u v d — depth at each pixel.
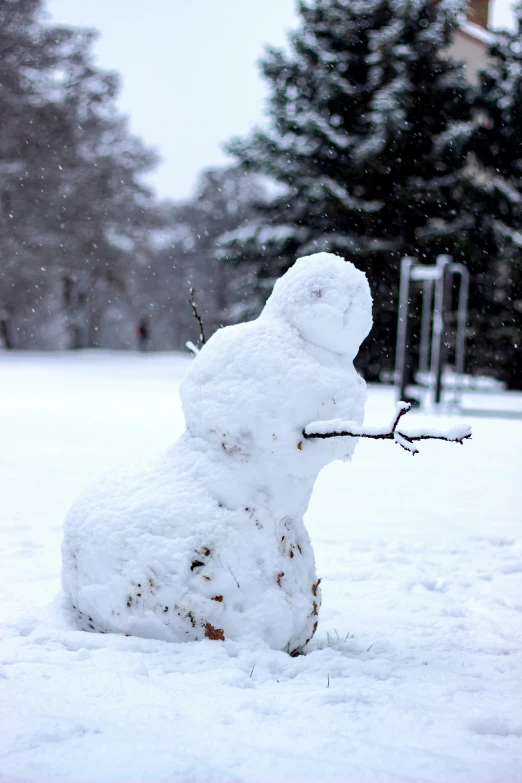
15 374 29.39
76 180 46.78
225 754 3.09
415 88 32.94
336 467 12.44
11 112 44.25
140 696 3.61
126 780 2.86
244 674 3.91
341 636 5.13
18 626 4.65
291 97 35.25
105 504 4.59
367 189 33.38
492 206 33.09
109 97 48.31
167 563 4.30
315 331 4.51
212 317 65.69
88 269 48.47
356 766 3.03
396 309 32.44
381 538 8.03
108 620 4.43
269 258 34.66
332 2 34.66
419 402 22.75
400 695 3.84
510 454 14.28
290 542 4.61
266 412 4.36
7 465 11.35
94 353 46.12
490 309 34.16
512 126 34.41
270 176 33.62
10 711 3.40
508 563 7.21
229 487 4.46
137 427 15.65
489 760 3.20
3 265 43.72
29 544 7.30
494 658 4.75
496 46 35.25
